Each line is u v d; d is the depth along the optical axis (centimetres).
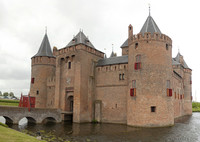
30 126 2612
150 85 2514
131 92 2641
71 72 3319
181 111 4428
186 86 5031
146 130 2281
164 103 2523
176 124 2806
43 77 3975
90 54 3362
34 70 4050
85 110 3131
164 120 2497
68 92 3362
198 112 6034
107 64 3203
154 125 2438
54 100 3725
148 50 2595
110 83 3128
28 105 2855
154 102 2478
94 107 3241
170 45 2766
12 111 2539
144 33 2647
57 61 3581
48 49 4219
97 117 3155
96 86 3300
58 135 2045
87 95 3209
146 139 1833
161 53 2612
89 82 3266
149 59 2572
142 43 2636
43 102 3891
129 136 1970
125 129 2381
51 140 1798
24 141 1135
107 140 1803
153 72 2541
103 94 3189
